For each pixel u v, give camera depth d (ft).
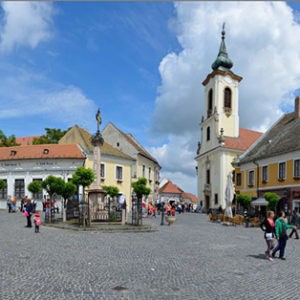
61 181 87.76
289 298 27.48
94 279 31.32
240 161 155.22
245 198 112.57
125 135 210.59
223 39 228.02
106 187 114.52
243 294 28.12
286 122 156.97
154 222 103.71
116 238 60.95
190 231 78.28
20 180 156.15
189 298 26.53
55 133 200.13
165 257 43.55
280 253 45.62
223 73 217.15
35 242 52.85
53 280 30.55
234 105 218.38
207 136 222.28
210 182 212.43
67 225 77.77
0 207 155.94
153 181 232.94
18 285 28.66
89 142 168.45
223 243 58.80
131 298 26.04
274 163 132.16
